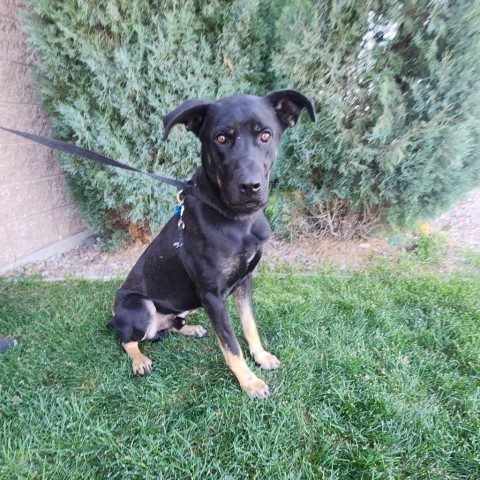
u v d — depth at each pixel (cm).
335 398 59
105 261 123
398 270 105
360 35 94
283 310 85
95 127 103
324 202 121
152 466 49
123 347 74
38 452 52
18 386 64
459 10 86
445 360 67
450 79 91
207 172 59
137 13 92
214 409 58
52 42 94
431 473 47
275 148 60
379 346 71
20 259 118
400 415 55
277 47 99
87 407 59
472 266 108
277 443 51
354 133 102
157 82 99
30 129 118
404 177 103
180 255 65
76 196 120
